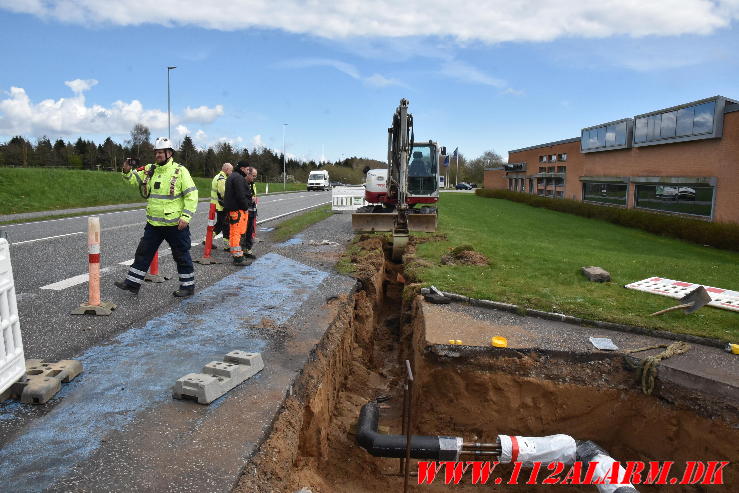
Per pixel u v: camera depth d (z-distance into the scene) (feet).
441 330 20.27
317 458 15.31
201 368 15.14
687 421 16.25
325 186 182.29
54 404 12.65
